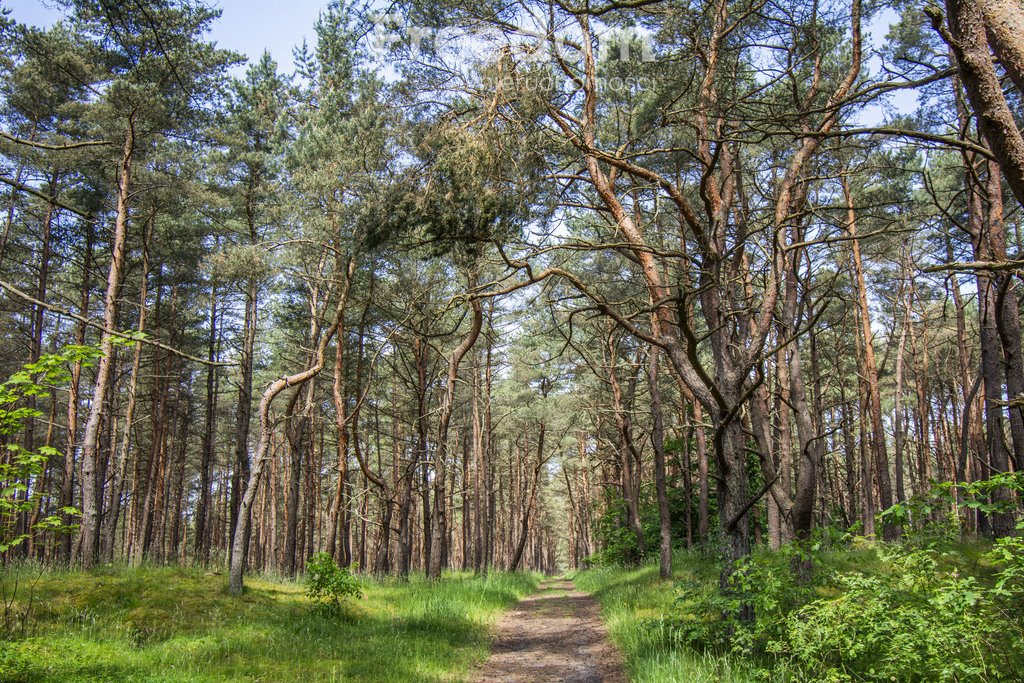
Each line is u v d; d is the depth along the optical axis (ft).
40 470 30.78
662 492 68.80
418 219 27.40
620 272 57.26
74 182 74.38
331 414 118.01
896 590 22.22
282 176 71.26
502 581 86.48
